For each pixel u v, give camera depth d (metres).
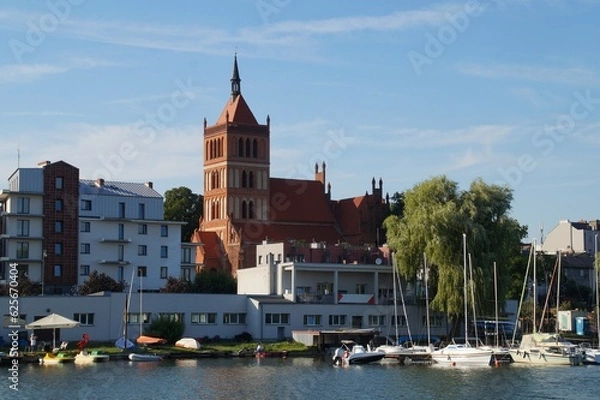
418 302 154.00
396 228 149.62
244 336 145.62
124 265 173.62
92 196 172.12
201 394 91.25
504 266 147.12
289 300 150.50
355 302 155.25
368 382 102.00
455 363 123.44
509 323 154.62
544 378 107.50
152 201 177.75
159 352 128.50
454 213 143.62
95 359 121.38
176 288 168.75
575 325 173.75
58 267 165.50
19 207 163.38
